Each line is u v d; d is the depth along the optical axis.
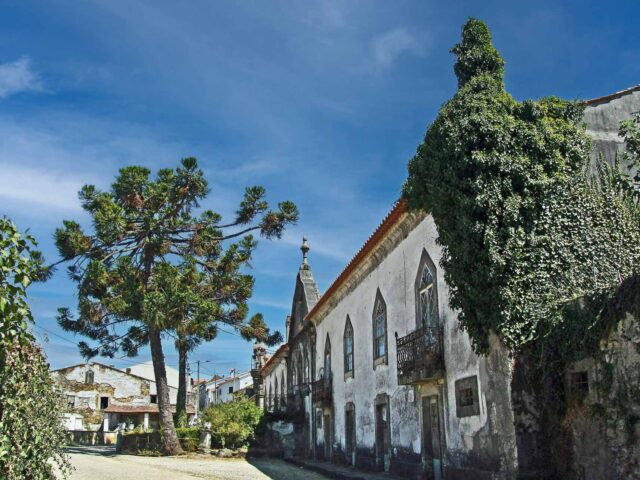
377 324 20.08
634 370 9.12
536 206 11.54
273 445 30.70
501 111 11.98
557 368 10.63
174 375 83.75
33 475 6.96
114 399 65.31
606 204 11.95
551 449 10.66
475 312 12.05
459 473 13.23
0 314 5.85
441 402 14.50
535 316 11.08
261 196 29.47
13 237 5.94
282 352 38.66
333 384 25.67
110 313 27.61
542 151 11.70
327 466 23.34
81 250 26.27
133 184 26.72
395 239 18.25
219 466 23.47
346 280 23.67
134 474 18.41
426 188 13.40
